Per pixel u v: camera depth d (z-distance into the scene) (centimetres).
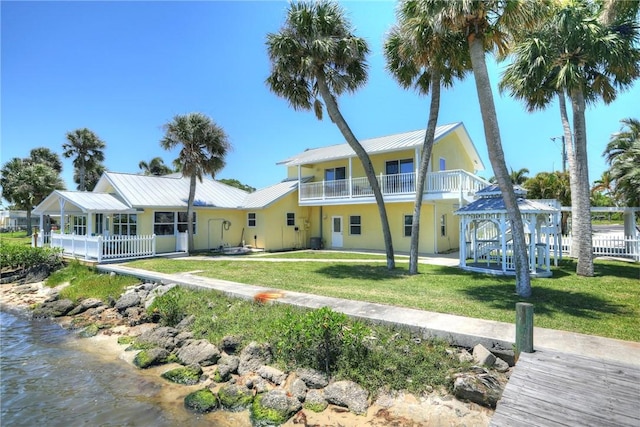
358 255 1697
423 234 1762
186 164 1783
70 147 3191
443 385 468
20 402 525
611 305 700
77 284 1241
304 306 719
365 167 1226
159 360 652
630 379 390
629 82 1094
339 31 1173
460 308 683
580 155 1059
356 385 484
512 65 1130
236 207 2050
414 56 966
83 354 712
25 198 3297
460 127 1936
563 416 336
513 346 484
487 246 1350
